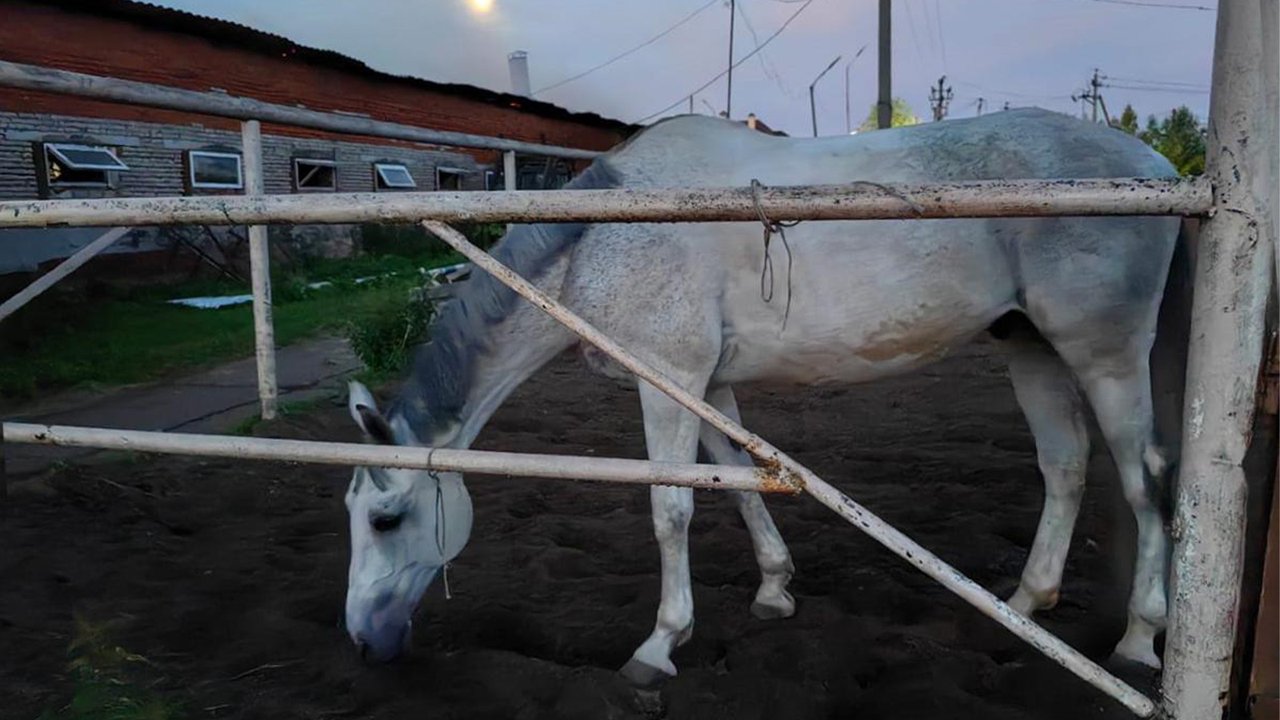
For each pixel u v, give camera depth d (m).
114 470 4.18
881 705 2.24
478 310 2.45
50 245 8.86
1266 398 1.55
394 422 2.39
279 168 12.82
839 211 1.33
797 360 2.49
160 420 5.17
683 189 1.39
